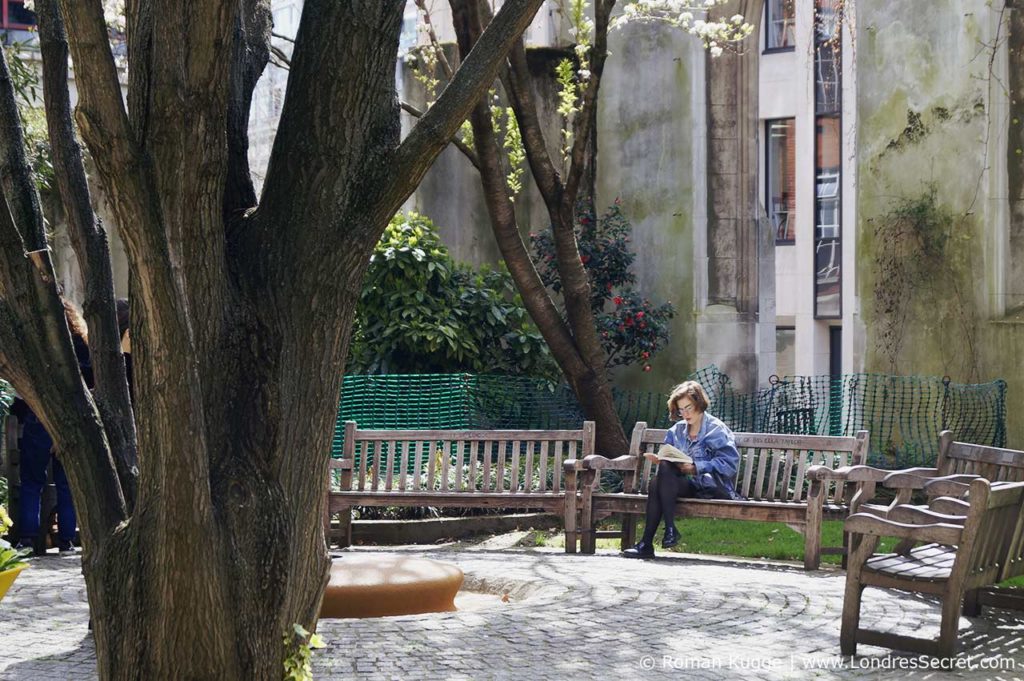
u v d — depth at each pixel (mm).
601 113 16141
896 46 12977
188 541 3930
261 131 17891
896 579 5758
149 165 3766
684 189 15578
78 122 3672
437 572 7145
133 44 4008
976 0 12391
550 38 17094
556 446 9953
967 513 5734
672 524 9172
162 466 3900
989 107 12344
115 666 4094
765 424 13742
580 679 5344
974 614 6719
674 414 9641
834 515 8742
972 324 12461
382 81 4441
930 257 12719
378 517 10766
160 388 3830
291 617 4277
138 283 4020
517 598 7832
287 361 4258
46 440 9383
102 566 4184
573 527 9602
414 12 18406
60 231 14469
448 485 10305
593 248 15312
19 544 9484
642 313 15031
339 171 4363
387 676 5402
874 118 13141
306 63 4418
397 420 12133
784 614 6801
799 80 28156
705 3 15281
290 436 4254
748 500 9312
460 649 5926
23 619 6742
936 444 12398
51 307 4418
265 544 4105
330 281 4344
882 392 12773
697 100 15500
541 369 14438
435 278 14234
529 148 12156
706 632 6328
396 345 13781
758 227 15898
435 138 4371
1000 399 11898
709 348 15438
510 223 12133
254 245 4348
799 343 28766
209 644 3998
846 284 27391
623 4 15906
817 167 28156
